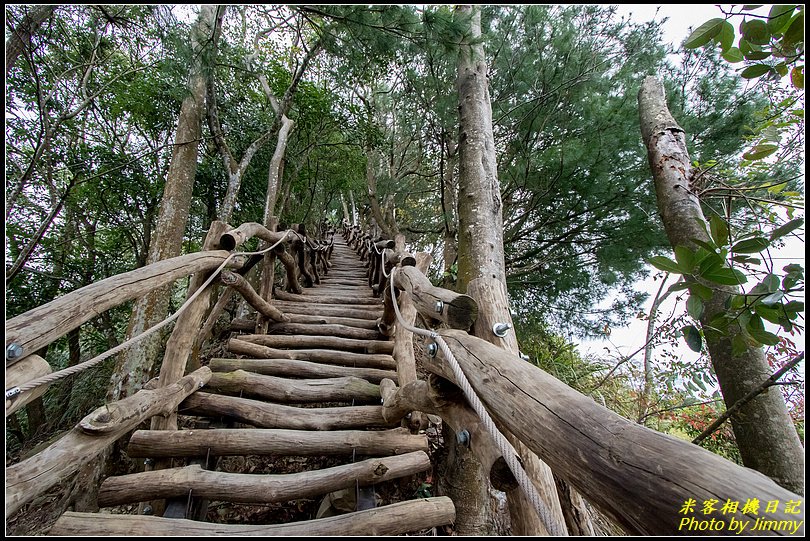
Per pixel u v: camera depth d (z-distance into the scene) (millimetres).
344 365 2801
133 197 5273
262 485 1441
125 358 3039
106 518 1146
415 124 6070
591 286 4957
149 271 1556
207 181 5672
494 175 2557
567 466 573
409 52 2879
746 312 953
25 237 4504
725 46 966
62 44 4160
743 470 410
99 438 1219
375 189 9055
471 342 1028
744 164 1829
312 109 6672
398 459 1676
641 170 3816
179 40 3018
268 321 3350
